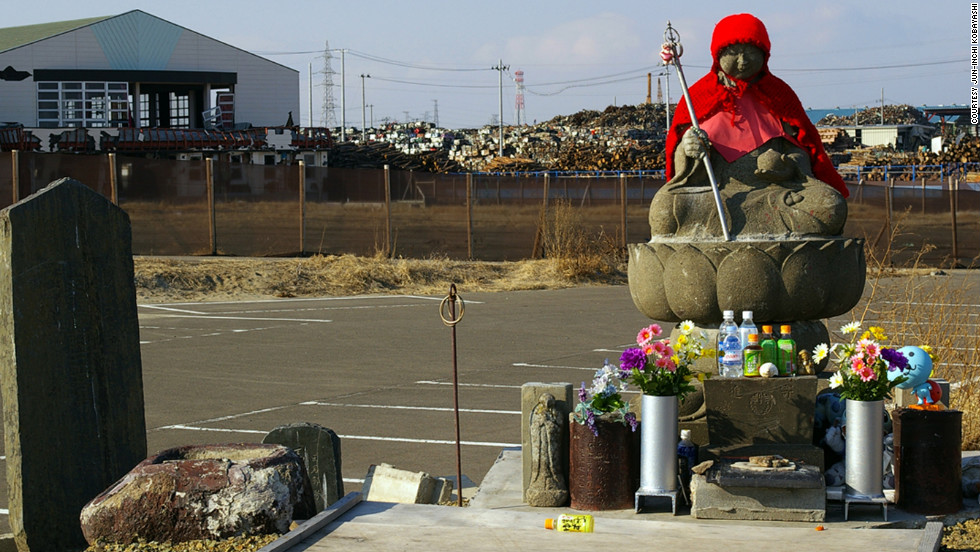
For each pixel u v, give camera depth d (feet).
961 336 39.37
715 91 24.45
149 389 40.06
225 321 60.90
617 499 20.65
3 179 83.15
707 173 24.02
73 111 173.58
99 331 20.75
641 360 20.24
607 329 57.93
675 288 23.16
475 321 61.46
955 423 20.77
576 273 85.15
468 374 43.45
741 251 22.57
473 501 21.99
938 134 297.33
